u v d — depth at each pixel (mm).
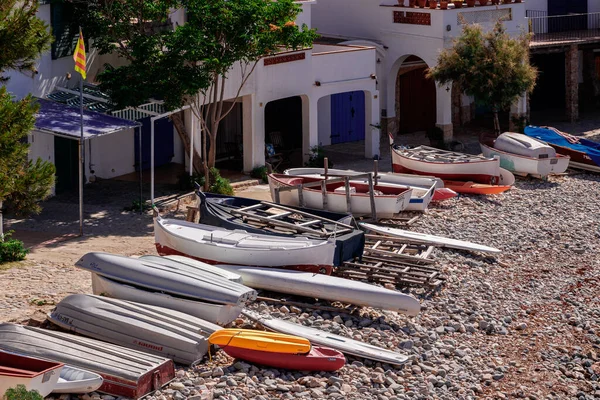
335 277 18750
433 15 36875
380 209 25109
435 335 17531
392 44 38969
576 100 42562
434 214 26797
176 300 16531
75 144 28688
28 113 17531
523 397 15570
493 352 17375
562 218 27281
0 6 17953
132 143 31281
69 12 27156
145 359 14250
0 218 20750
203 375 14594
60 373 13367
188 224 21188
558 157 32062
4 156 17109
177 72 25547
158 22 28844
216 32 26391
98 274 17141
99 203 26844
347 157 36312
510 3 38625
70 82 27859
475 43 34688
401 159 31031
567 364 17062
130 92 25109
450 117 37875
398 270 20203
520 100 40156
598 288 21359
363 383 15102
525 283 21344
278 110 37156
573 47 41781
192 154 29266
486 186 29250
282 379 14867
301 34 27016
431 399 14891
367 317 18062
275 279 18516
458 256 22703
